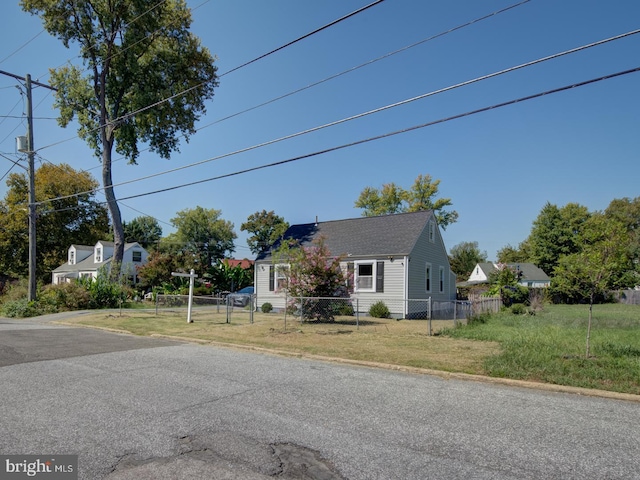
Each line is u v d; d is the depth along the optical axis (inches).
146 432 178.1
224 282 1353.3
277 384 264.4
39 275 1759.4
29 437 171.3
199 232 2502.5
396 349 384.5
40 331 542.6
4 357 349.7
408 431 183.0
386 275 786.2
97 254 1630.2
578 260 339.6
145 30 966.4
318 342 426.9
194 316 740.7
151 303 1098.1
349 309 786.2
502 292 1071.0
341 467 147.2
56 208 1696.6
